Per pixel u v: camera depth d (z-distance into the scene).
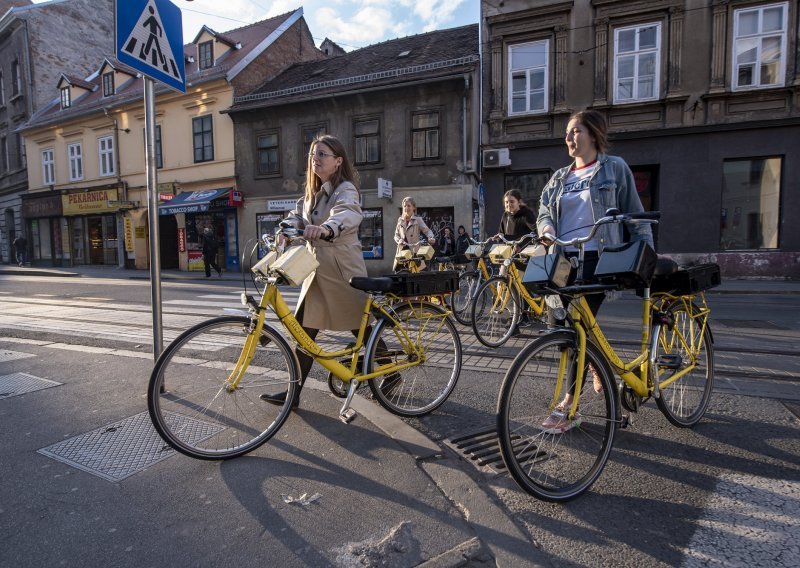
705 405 3.04
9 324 6.59
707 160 13.70
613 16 14.05
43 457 2.53
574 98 14.65
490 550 1.82
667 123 13.90
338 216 2.84
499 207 15.53
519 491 2.23
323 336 4.87
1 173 29.17
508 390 2.14
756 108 13.33
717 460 2.50
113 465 2.45
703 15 13.44
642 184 14.69
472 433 2.87
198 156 20.58
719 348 4.77
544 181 15.28
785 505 2.09
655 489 2.24
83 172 24.03
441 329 3.35
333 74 19.42
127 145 22.38
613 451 2.62
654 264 2.42
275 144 18.95
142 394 3.47
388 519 2.00
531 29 14.83
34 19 26.86
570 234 2.89
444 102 16.19
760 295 10.35
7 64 28.08
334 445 2.67
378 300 3.06
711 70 13.47
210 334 2.65
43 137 25.25
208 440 2.60
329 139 3.03
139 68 3.29
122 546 1.83
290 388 2.80
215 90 19.73
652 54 14.02
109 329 6.14
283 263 2.57
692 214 13.91
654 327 2.69
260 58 20.69
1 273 20.88
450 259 6.01
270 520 1.99
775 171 13.48
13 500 2.14
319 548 1.82
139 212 22.11
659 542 1.86
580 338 2.31
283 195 18.94
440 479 2.30
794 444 2.66
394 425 2.90
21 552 1.80
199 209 18.78
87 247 24.53
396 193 16.97
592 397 2.36
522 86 15.21
